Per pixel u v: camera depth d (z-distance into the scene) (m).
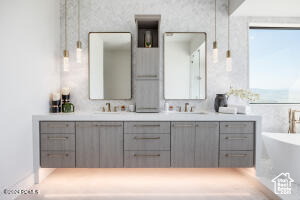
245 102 2.85
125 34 2.83
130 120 2.32
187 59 2.84
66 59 2.54
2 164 1.73
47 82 2.52
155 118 2.32
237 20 2.88
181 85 2.85
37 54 2.29
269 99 3.05
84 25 2.85
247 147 2.35
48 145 2.31
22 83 2.02
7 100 1.80
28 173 2.16
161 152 2.34
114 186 2.21
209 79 2.88
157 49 2.58
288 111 2.93
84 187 2.19
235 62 2.88
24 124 2.07
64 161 2.32
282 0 2.38
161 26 2.86
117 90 2.85
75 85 2.87
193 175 2.52
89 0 2.85
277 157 2.30
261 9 2.64
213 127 2.34
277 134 2.67
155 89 2.59
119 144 2.33
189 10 2.86
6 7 1.77
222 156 2.35
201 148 2.34
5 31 1.76
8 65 1.81
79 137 2.32
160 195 2.03
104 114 2.43
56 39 2.75
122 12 2.86
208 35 2.87
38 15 2.30
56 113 2.51
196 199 1.96
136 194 2.04
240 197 2.01
